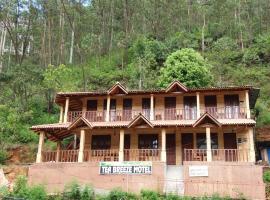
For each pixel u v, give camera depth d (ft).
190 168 86.79
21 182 90.84
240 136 96.94
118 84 103.30
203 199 78.95
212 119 90.27
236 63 169.27
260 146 112.88
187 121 96.32
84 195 80.18
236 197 81.56
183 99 104.53
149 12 202.49
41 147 95.96
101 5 213.05
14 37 186.09
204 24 201.77
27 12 187.52
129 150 96.84
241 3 208.33
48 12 198.08
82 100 109.29
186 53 131.34
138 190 86.58
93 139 104.12
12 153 119.65
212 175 85.15
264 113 121.80
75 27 202.18
